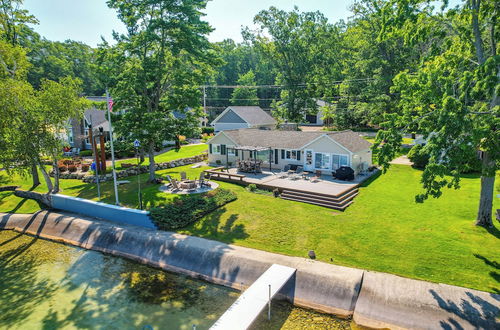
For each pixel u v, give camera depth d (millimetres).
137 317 15008
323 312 14727
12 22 33219
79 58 93125
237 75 108062
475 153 15758
